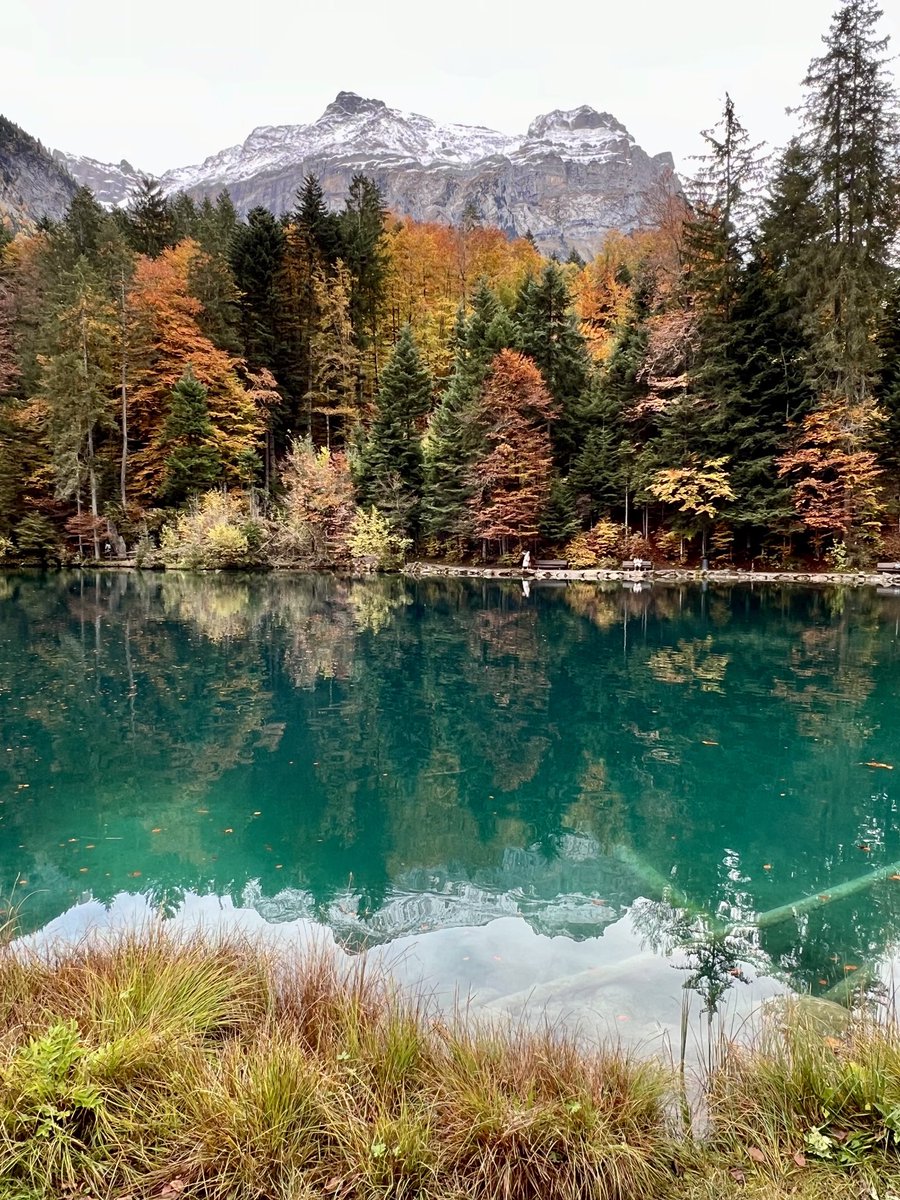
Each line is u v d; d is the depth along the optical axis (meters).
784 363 22.55
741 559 24.94
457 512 26.70
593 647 13.02
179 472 28.16
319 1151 2.06
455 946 3.87
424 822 5.75
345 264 35.69
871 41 20.28
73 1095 2.07
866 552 22.52
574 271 38.75
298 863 5.02
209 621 15.99
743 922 4.15
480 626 15.39
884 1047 2.39
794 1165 2.01
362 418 34.12
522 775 6.80
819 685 10.06
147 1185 1.92
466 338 28.58
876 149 20.58
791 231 22.80
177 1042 2.37
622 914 4.26
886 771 6.79
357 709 9.06
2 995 2.66
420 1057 2.44
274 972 2.96
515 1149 2.04
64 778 6.66
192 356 29.55
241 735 8.01
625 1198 1.94
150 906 4.37
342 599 20.06
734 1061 2.46
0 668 11.21
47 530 27.81
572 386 27.06
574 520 26.17
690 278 23.83
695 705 9.14
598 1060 2.44
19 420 28.03
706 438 23.55
